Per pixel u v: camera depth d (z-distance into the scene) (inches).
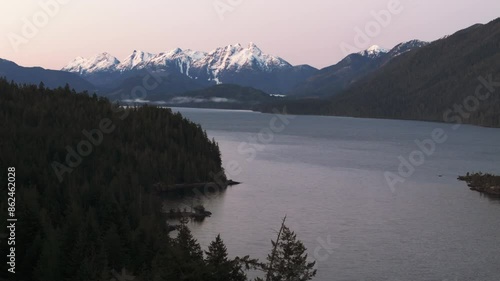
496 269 3572.8
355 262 3663.9
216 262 1715.1
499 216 5088.6
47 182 4717.0
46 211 3619.6
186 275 1582.2
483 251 3956.7
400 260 3727.9
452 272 3506.4
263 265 1860.2
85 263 2743.6
